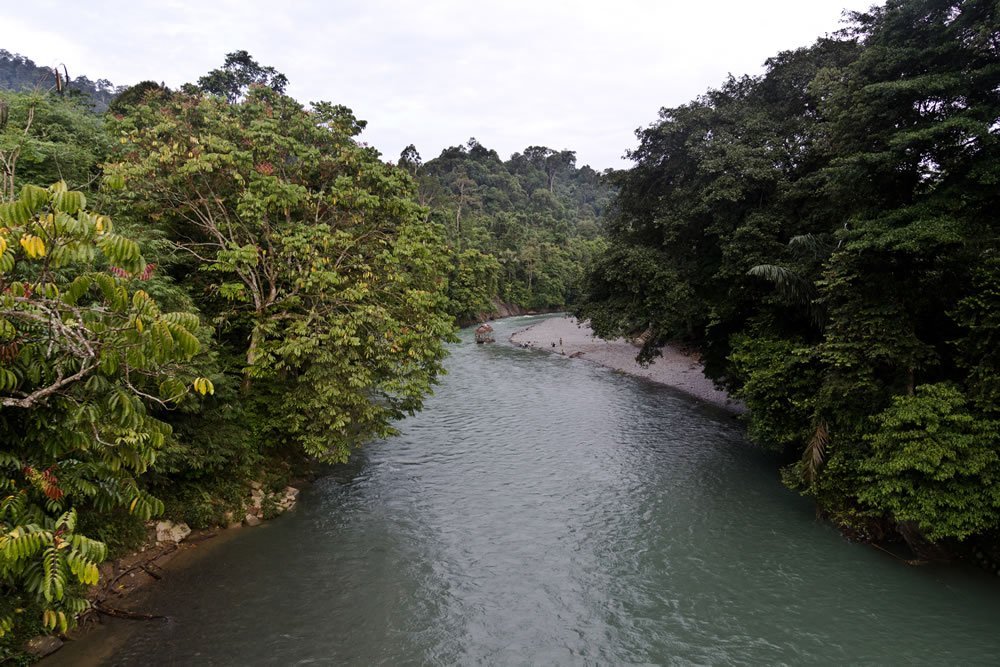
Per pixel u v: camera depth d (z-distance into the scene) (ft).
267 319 46.44
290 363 46.91
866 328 40.68
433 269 55.26
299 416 47.26
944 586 37.58
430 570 40.01
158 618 33.12
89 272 20.53
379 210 52.65
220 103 51.21
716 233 69.97
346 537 44.21
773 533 45.50
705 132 79.41
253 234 49.42
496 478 56.85
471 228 264.93
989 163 36.47
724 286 71.82
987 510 33.86
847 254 41.45
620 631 33.83
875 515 40.27
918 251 37.01
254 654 30.94
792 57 76.02
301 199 47.70
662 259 77.25
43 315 17.70
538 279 281.95
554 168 479.82
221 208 47.06
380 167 53.62
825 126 59.31
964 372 39.99
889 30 45.70
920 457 34.94
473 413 81.76
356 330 47.19
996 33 37.78
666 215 77.46
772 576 39.45
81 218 15.48
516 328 209.46
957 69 40.86
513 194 387.34
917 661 31.07
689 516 48.65
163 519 40.57
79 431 19.29
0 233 14.56
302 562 40.40
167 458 36.35
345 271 51.24
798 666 30.81
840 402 42.14
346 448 48.26
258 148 47.60
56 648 29.14
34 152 38.73
